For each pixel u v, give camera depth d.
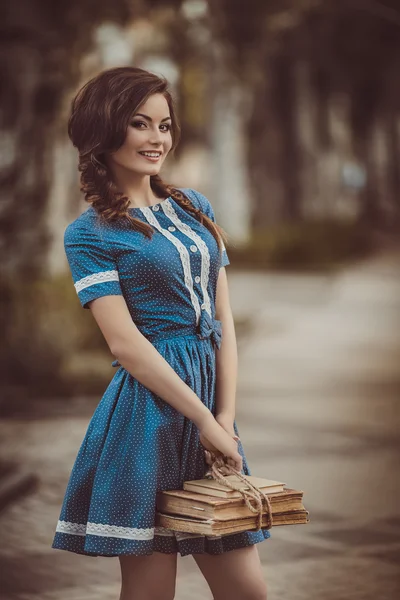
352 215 58.91
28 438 12.58
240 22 29.91
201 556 4.45
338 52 53.28
